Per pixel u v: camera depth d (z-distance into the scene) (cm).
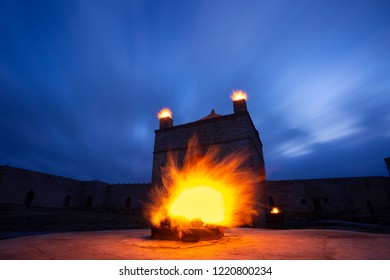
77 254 398
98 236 688
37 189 2630
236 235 681
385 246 438
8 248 452
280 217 1194
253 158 1393
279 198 2683
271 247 454
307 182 2652
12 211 1700
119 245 495
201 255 388
